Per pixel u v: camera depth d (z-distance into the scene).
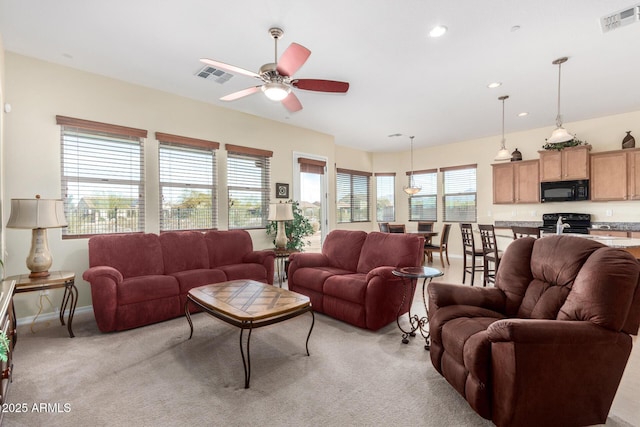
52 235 3.41
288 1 2.41
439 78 3.84
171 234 3.83
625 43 3.04
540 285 2.07
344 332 3.00
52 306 3.39
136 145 4.01
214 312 2.34
